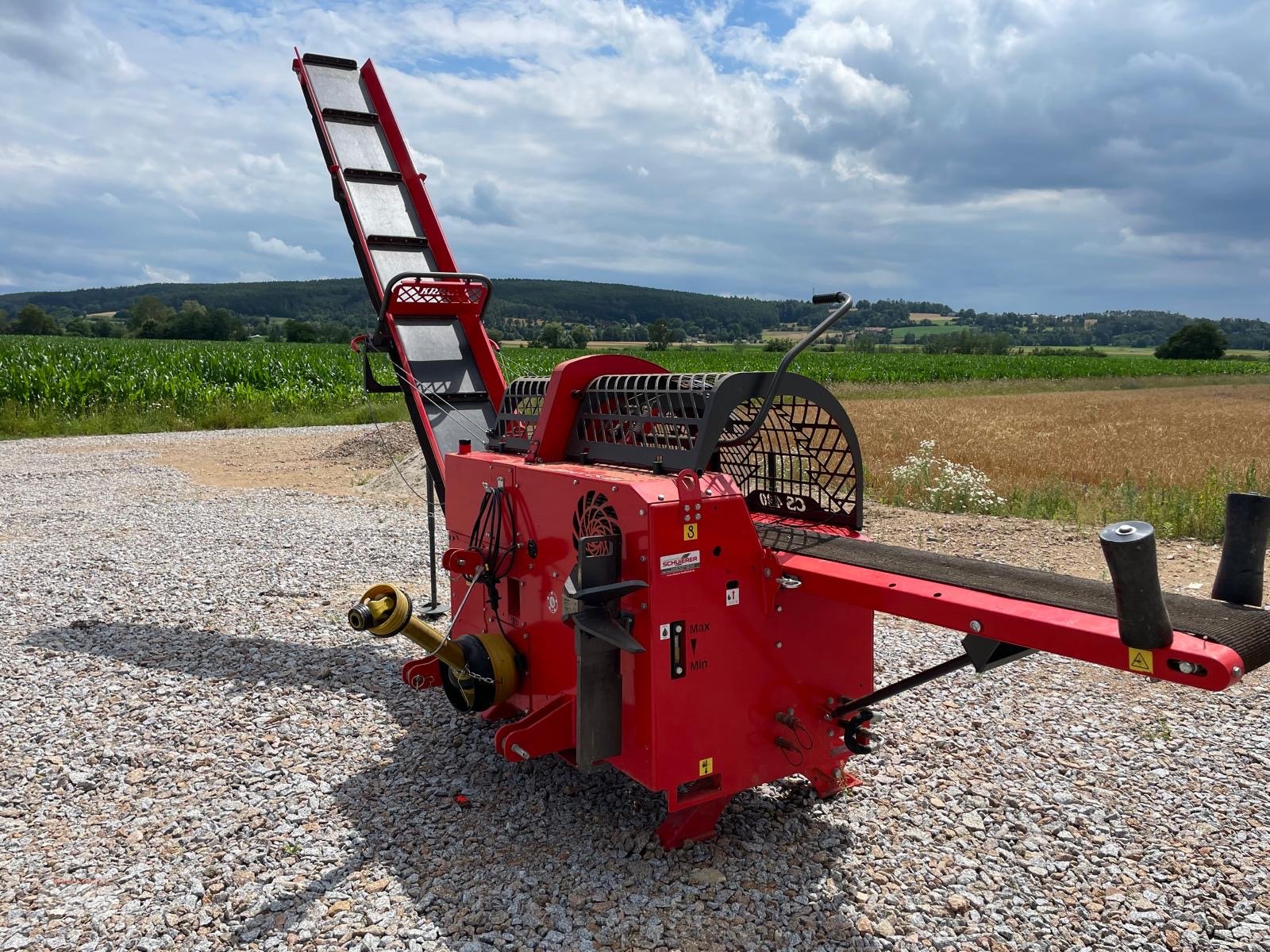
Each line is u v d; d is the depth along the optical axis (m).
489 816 3.98
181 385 25.33
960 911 3.31
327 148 6.44
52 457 17.23
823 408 3.88
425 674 4.57
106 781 4.37
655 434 3.90
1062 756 4.57
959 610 2.86
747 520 3.46
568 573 3.75
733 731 3.53
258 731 4.91
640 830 3.86
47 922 3.27
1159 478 13.59
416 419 5.86
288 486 13.94
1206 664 2.22
